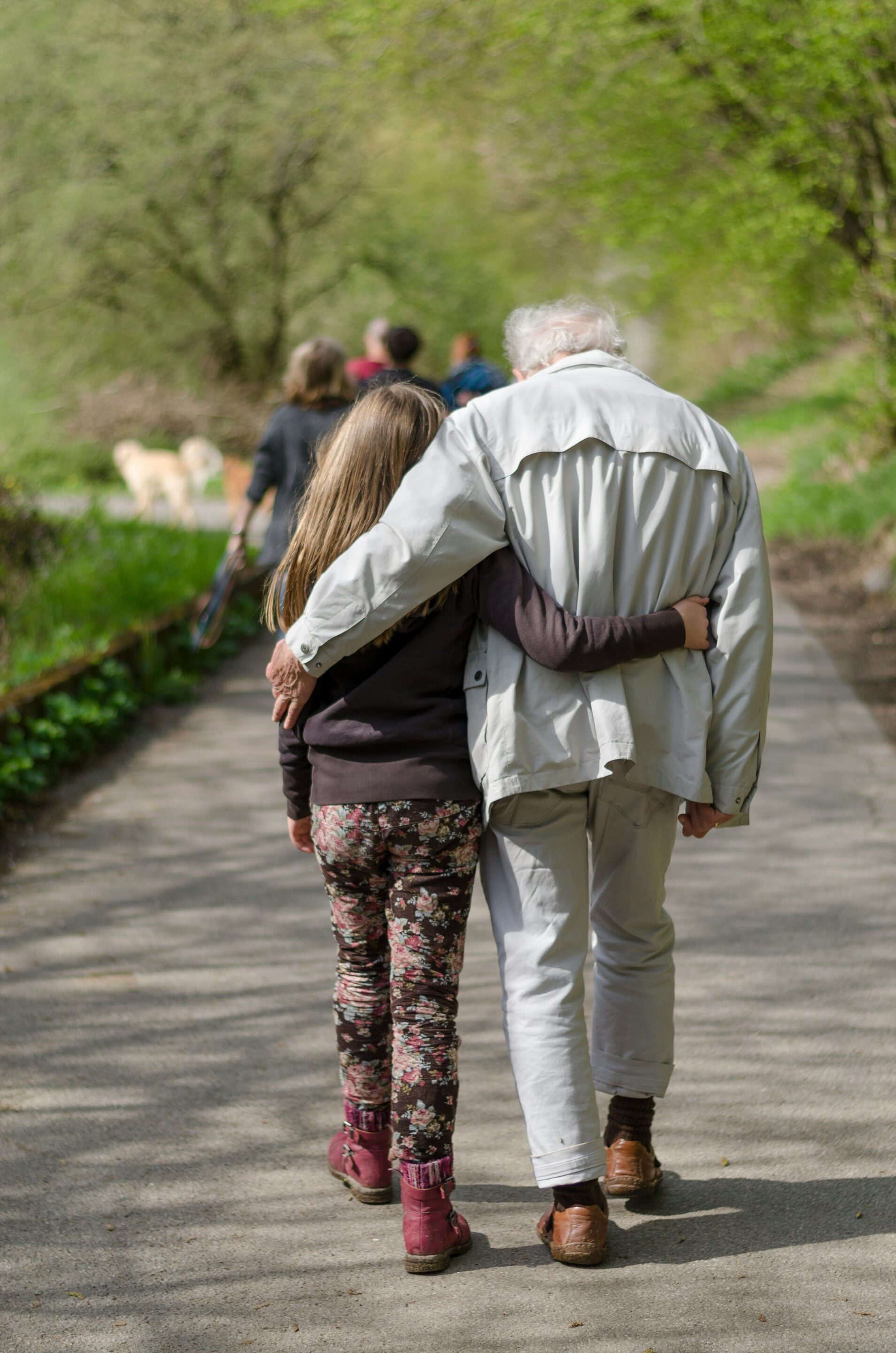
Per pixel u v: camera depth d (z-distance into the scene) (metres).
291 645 5.18
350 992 5.77
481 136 33.12
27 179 43.59
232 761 13.05
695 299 44.47
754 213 25.06
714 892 9.63
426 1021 5.34
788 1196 5.88
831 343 54.41
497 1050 7.35
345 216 48.38
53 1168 6.09
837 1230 5.61
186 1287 5.23
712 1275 5.30
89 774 12.55
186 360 49.38
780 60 22.14
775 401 50.22
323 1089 6.85
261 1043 7.34
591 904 5.78
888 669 16.48
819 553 24.69
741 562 5.35
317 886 9.75
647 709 5.26
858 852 10.41
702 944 8.70
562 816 5.32
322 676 5.34
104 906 9.30
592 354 5.56
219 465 36.03
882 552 23.38
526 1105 5.27
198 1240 5.56
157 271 47.00
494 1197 5.92
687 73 24.86
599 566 5.15
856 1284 5.23
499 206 46.88
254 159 45.00
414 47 26.86
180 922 9.05
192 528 32.75
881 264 25.50
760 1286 5.23
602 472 5.19
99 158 43.53
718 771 5.36
